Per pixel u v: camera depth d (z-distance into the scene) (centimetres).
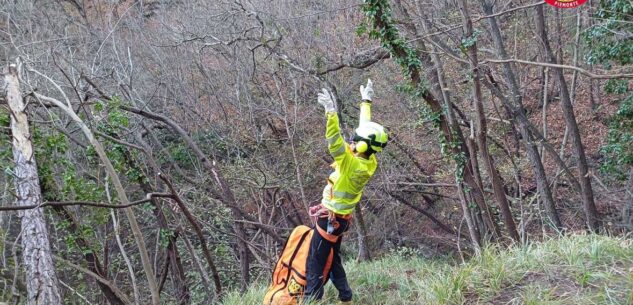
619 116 1234
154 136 1282
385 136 497
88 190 1021
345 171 484
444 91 959
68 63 1128
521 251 530
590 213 1223
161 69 1414
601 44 1136
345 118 1373
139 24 1479
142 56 1421
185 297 1273
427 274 600
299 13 1283
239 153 1343
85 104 1012
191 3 1462
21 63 919
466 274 486
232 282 1355
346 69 1381
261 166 1245
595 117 1599
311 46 1275
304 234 535
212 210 1268
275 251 1282
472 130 927
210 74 1390
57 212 1006
